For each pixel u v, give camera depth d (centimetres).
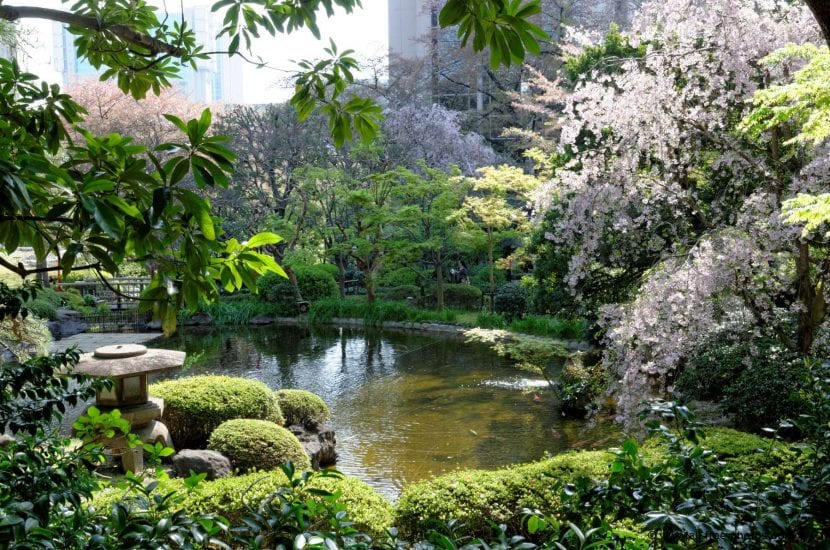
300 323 1627
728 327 545
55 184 131
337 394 944
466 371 1059
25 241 154
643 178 567
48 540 143
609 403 788
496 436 735
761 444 421
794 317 634
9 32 650
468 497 399
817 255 546
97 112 1841
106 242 134
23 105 182
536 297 988
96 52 221
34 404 208
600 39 776
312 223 1811
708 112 565
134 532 136
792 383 530
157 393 665
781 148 551
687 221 625
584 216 599
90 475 210
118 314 1568
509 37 158
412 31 2517
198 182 137
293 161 1858
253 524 138
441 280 1588
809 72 357
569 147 894
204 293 162
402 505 408
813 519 161
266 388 705
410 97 2106
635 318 517
